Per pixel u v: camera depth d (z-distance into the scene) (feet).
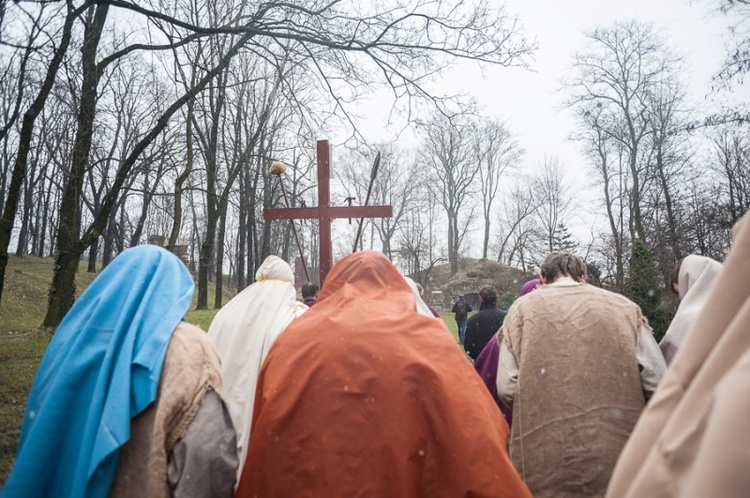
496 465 5.80
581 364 8.80
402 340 6.33
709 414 1.84
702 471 1.66
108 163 68.23
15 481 4.87
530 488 8.76
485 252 160.56
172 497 4.99
